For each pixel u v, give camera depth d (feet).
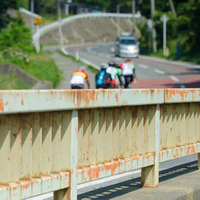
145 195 38.01
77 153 32.42
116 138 37.70
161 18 447.83
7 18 619.67
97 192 41.75
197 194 42.32
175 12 527.81
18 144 28.71
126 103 36.42
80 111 33.65
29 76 192.65
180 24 476.13
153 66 313.73
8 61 246.47
